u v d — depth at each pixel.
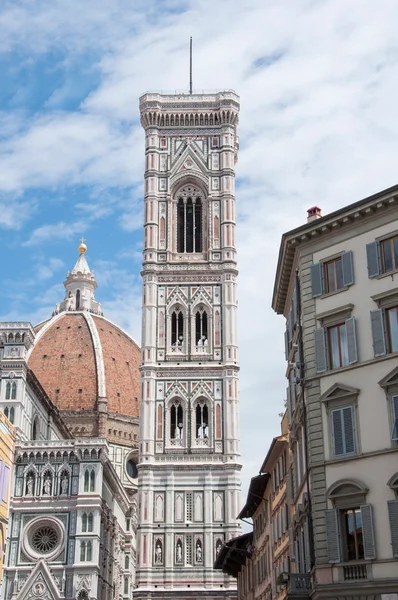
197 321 129.25
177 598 114.38
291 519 63.50
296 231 53.81
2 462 118.69
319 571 46.72
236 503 119.44
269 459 75.44
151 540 117.38
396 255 48.28
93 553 126.12
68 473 130.75
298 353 55.44
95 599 124.19
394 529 43.44
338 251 51.59
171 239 132.62
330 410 48.88
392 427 45.31
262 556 88.12
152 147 137.62
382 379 46.22
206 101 139.38
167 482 120.31
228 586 115.62
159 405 124.19
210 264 131.38
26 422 137.50
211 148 138.12
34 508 128.50
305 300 52.81
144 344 126.94
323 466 48.34
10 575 124.62
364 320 48.78
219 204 134.75
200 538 117.75
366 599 44.12
